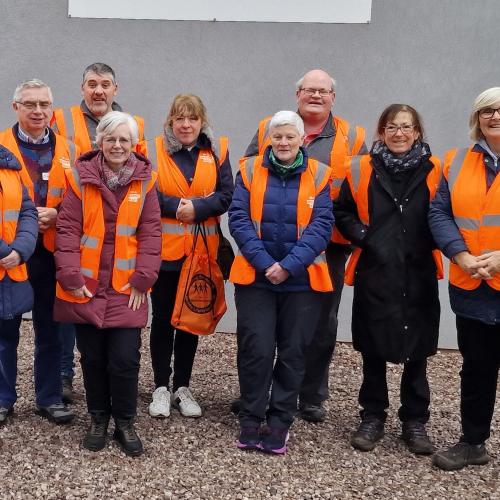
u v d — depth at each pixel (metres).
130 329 3.99
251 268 4.07
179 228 4.49
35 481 3.75
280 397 4.16
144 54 6.16
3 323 4.21
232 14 6.04
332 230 4.21
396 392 5.41
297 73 6.05
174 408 4.74
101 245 3.93
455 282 3.95
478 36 5.93
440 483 3.90
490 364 3.98
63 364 4.97
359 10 5.94
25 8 6.21
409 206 4.08
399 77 6.00
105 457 4.03
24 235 4.00
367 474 3.98
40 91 4.18
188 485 3.77
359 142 4.68
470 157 3.92
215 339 6.41
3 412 4.34
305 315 4.12
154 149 4.55
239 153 6.20
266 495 3.70
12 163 4.03
